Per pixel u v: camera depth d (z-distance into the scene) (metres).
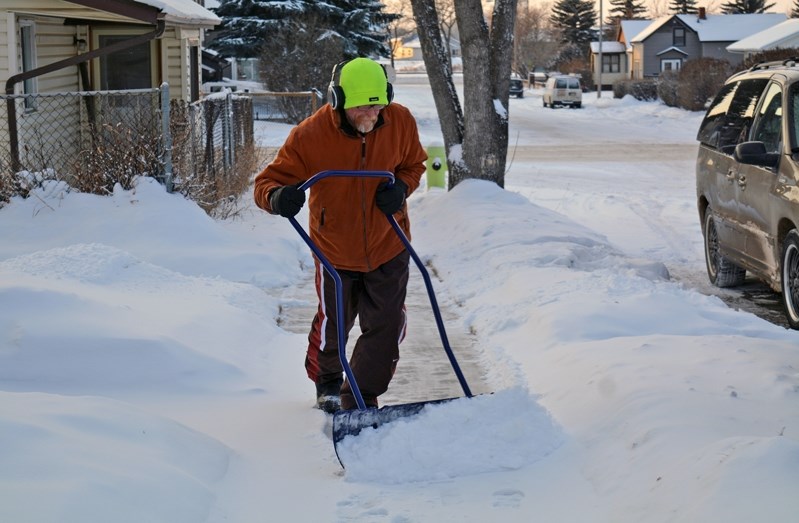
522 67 111.31
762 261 9.22
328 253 5.38
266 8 41.78
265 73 40.34
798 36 53.16
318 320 5.56
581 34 118.62
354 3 44.00
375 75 5.02
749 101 10.15
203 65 43.75
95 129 12.73
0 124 13.66
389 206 5.09
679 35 84.44
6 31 13.86
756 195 9.22
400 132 5.26
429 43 15.26
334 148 5.17
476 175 14.83
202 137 13.96
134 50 20.42
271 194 5.10
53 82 17.58
